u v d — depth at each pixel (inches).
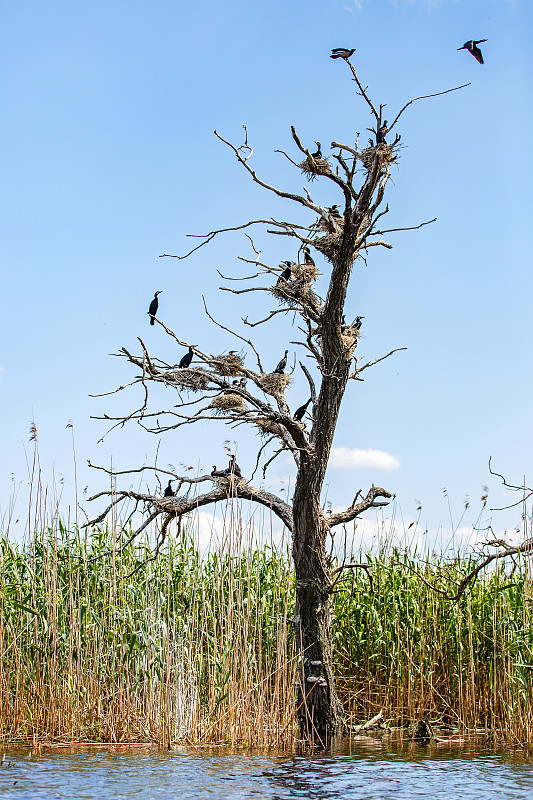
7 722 418.0
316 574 441.7
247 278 476.4
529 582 434.0
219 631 461.7
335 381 447.5
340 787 328.5
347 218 429.7
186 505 461.1
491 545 446.0
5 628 438.9
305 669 437.1
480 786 331.0
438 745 423.5
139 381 418.9
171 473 469.7
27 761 363.6
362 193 427.8
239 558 445.7
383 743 429.4
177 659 421.4
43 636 429.7
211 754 388.8
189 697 424.8
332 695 439.8
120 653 431.8
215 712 428.8
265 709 428.1
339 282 438.3
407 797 312.5
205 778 340.5
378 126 433.4
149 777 339.6
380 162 423.2
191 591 477.1
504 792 321.1
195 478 469.7
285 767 364.2
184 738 413.1
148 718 414.0
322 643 439.5
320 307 468.1
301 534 445.4
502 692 451.8
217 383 430.9
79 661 424.8
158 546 467.2
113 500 454.6
